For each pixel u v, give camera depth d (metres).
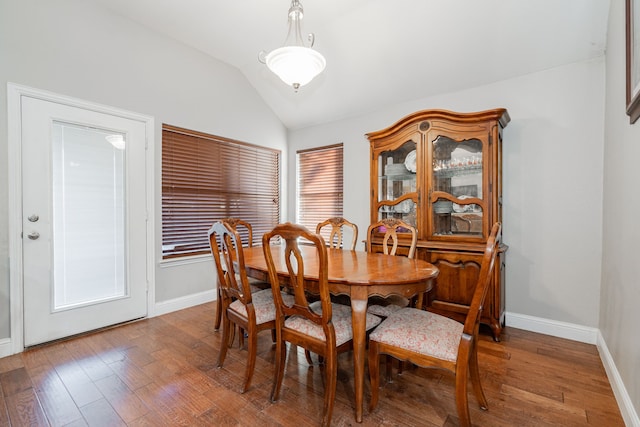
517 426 1.39
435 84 2.88
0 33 2.02
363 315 1.43
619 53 1.76
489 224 2.39
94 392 1.66
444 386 1.73
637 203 1.41
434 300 2.55
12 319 2.08
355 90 3.26
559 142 2.38
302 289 1.44
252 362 1.67
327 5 2.39
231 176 3.53
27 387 1.70
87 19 2.39
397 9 2.38
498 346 2.22
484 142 2.40
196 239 3.18
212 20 2.64
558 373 1.85
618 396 1.55
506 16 2.19
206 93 3.22
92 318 2.45
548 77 2.42
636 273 1.39
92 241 2.46
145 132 2.75
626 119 1.60
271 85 3.60
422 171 2.68
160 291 2.88
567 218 2.36
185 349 2.18
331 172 3.83
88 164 2.43
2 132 2.03
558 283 2.40
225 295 1.93
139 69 2.71
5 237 2.05
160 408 1.53
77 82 2.35
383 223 2.49
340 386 1.74
